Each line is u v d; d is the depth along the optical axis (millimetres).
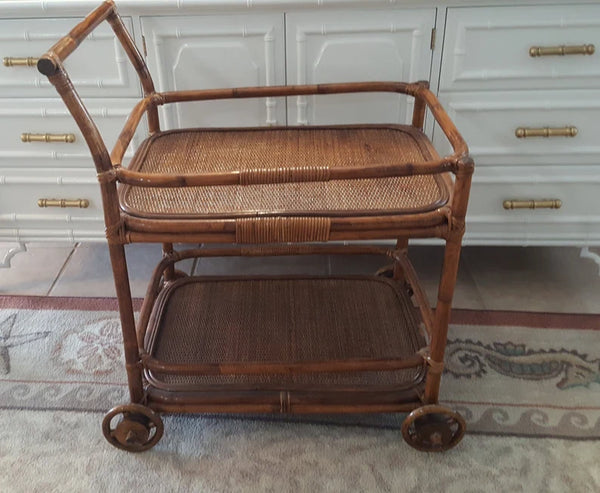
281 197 833
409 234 795
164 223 780
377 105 1161
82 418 1041
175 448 982
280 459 960
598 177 1195
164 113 1172
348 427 1020
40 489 909
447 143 1189
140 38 1082
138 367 926
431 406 938
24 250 1354
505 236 1273
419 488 910
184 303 1184
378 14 1055
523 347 1205
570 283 1420
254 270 1476
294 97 1151
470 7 1038
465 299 1362
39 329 1264
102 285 1422
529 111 1133
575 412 1049
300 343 1076
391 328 1116
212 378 1011
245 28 1072
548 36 1061
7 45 1088
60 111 1153
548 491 903
